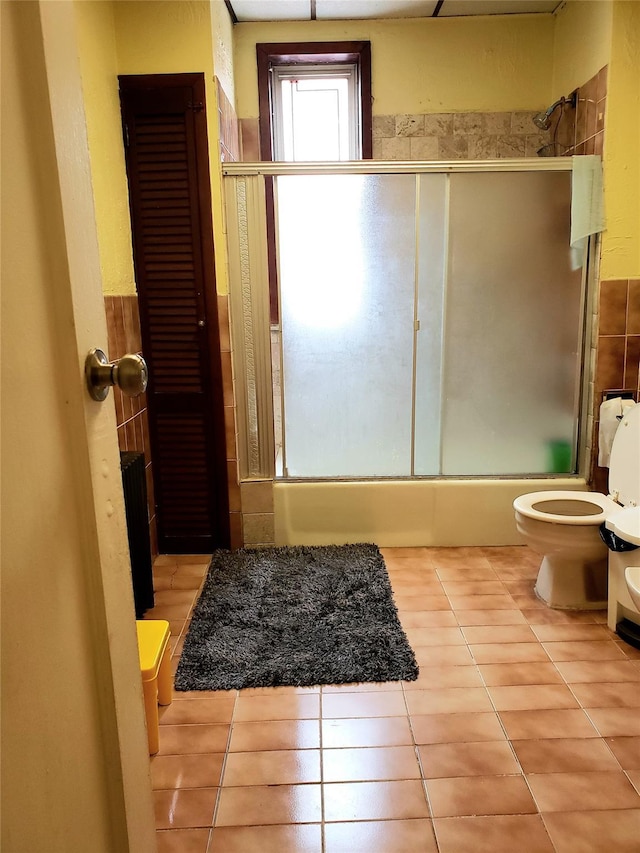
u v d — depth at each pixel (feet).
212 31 8.16
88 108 7.23
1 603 1.91
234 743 5.52
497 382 9.21
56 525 2.28
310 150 10.73
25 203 2.08
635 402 8.74
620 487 7.98
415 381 9.20
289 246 8.82
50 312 2.25
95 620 2.59
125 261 8.40
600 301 8.73
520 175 8.63
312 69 10.53
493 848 4.42
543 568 7.93
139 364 2.47
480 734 5.55
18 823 1.98
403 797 4.89
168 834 4.60
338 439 9.41
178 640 7.20
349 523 9.48
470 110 10.23
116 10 8.05
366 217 8.74
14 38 2.03
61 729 2.31
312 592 8.03
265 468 9.41
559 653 6.75
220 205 8.52
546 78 10.11
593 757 5.25
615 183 8.45
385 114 10.25
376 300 8.98
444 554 9.27
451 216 8.74
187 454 9.26
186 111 8.27
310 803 4.85
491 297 8.97
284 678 6.34
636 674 6.37
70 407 2.38
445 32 9.98
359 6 9.46
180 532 9.52
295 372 9.20
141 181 8.48
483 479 9.42
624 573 6.52
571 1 9.27
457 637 7.09
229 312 8.87
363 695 6.12
